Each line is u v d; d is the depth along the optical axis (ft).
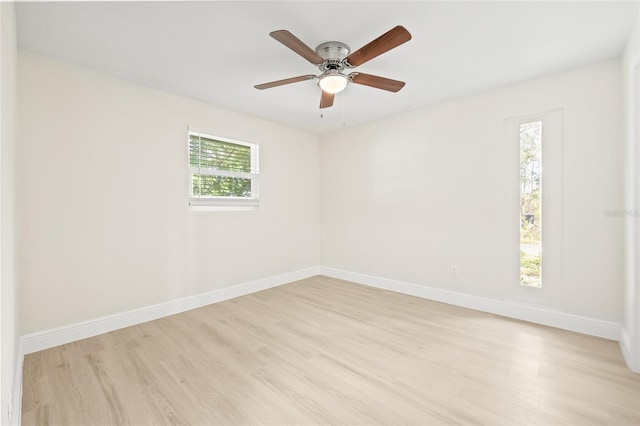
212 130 10.86
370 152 13.12
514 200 9.46
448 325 8.79
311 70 8.20
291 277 13.92
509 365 6.59
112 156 8.53
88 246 8.11
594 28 6.34
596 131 7.88
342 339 7.92
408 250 11.93
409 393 5.65
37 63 7.28
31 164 7.19
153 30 6.33
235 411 5.20
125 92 8.76
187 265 10.25
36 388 5.82
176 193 9.95
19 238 6.82
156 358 6.97
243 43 6.87
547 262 8.89
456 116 10.43
